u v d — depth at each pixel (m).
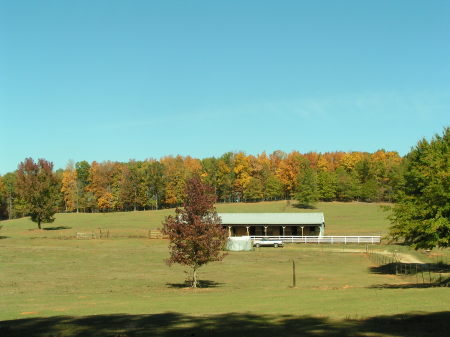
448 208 29.77
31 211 98.81
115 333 15.38
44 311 22.23
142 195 148.25
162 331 15.49
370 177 150.75
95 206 148.12
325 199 156.50
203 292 30.73
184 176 147.00
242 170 155.12
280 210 136.50
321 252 66.06
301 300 23.88
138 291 31.61
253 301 24.20
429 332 14.05
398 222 35.31
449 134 43.53
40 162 99.75
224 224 90.00
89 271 44.12
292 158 150.00
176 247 35.19
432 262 51.53
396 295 24.44
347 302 22.12
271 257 59.22
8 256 56.59
